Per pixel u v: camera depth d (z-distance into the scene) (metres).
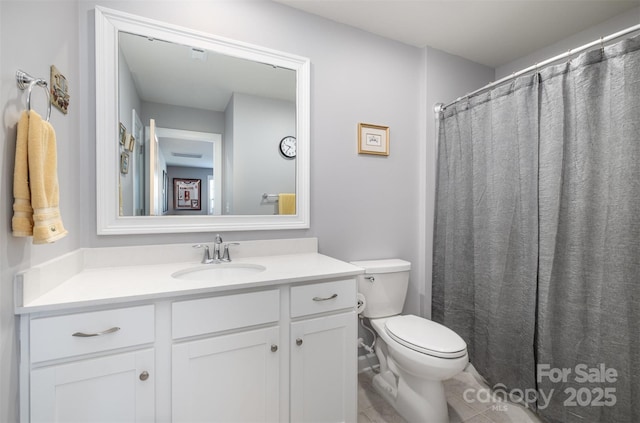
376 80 2.05
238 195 1.65
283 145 1.75
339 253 1.95
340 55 1.92
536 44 2.17
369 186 2.04
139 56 1.45
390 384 1.71
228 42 1.59
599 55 1.31
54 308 0.88
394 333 1.54
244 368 1.15
